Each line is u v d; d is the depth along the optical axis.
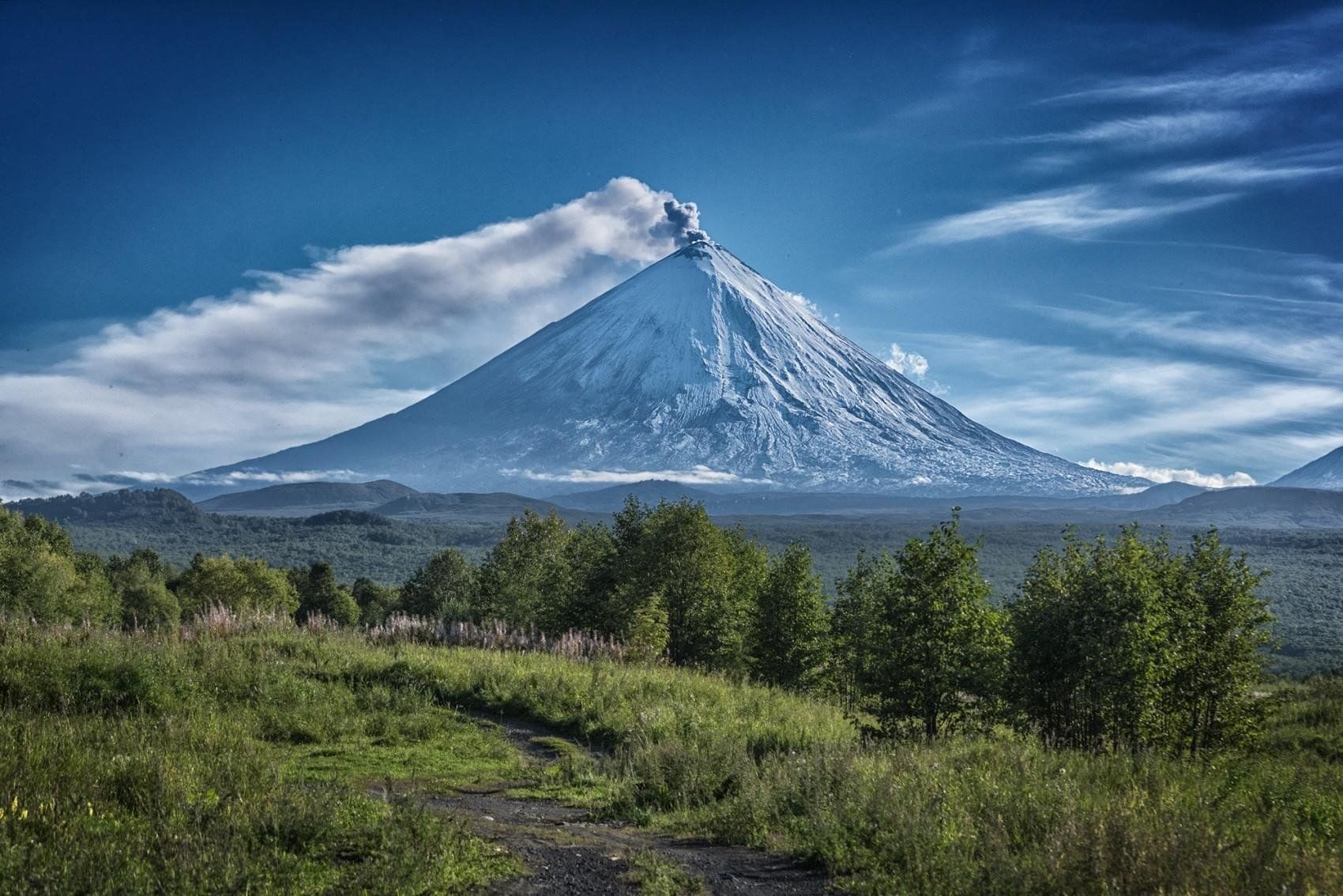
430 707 18.31
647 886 8.03
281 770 11.41
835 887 8.49
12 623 20.48
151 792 9.25
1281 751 20.38
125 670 16.03
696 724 16.52
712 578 35.78
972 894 7.89
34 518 76.00
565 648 28.08
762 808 10.95
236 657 19.58
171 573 112.56
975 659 16.83
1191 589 18.67
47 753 10.15
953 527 17.44
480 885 7.86
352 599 94.19
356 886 7.36
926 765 12.19
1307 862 8.25
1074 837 8.49
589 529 48.16
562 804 12.09
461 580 77.69
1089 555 17.66
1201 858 8.16
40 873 6.96
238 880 7.23
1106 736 16.33
